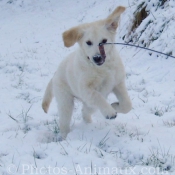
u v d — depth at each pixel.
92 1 6.81
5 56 4.55
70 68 2.72
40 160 2.43
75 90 2.73
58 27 6.10
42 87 3.56
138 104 3.15
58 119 3.00
